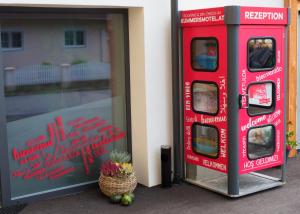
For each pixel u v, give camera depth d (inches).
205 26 212.4
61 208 206.8
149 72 225.5
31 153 215.3
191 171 238.2
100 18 224.7
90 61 226.2
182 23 223.9
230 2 250.5
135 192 225.3
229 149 209.9
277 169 258.4
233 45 202.1
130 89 235.1
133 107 234.5
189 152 231.3
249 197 216.5
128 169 211.5
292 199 213.5
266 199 213.8
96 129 231.6
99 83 229.8
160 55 227.9
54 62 217.0
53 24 214.8
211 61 213.0
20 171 213.5
